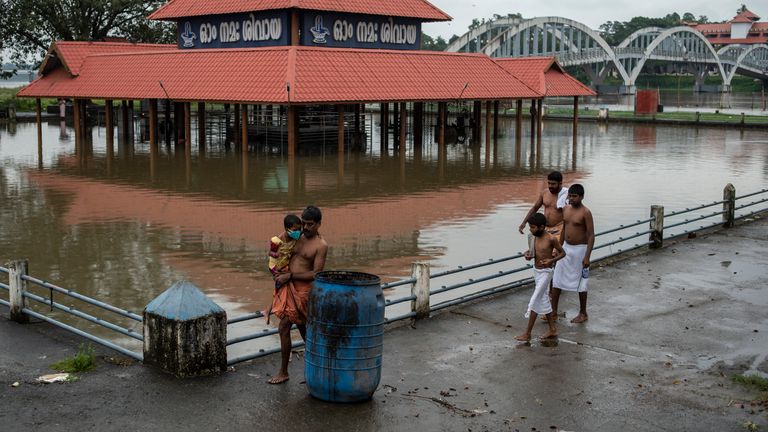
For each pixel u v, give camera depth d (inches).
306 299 336.5
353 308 311.9
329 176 1252.5
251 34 1763.0
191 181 1178.0
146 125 1888.5
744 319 447.8
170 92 1541.6
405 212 926.4
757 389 342.3
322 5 1701.5
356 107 1692.9
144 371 353.7
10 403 318.3
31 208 930.1
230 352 441.4
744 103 4453.7
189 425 299.7
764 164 1465.3
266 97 1386.6
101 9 2603.3
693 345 402.3
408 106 3203.7
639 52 5241.1
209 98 1456.7
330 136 1804.9
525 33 4318.4
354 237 776.3
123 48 1987.0
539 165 1443.2
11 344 400.8
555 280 437.1
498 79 1791.3
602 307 470.6
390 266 658.8
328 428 298.7
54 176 1225.4
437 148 1777.8
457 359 377.7
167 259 678.5
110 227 814.5
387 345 398.3
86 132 1959.9
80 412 310.0
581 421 308.5
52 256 688.4
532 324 404.8
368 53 1621.6
